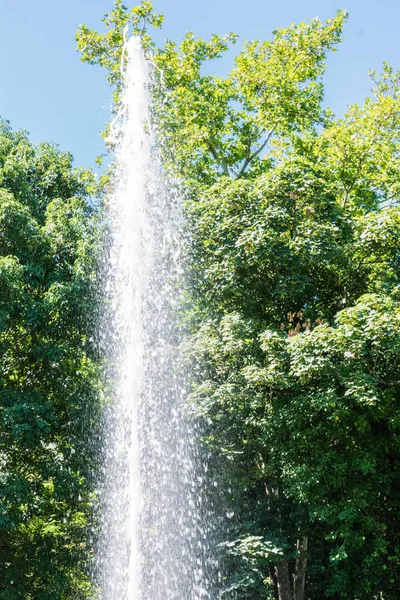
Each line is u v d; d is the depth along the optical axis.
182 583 16.03
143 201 16.12
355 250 15.26
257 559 14.95
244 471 16.61
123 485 16.44
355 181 19.17
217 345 14.68
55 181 18.42
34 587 15.64
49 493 16.45
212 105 22.30
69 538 16.61
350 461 13.97
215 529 16.38
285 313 15.93
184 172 20.08
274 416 14.12
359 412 13.72
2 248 15.88
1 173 16.84
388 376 13.45
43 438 15.93
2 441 15.10
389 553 15.13
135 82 16.30
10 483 14.13
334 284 16.06
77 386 16.41
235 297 16.00
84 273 16.11
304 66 22.50
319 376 13.51
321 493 13.86
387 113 19.61
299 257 14.87
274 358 13.59
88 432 16.47
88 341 16.81
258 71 22.11
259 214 15.09
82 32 21.78
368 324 12.34
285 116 22.08
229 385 14.23
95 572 16.31
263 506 17.05
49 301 15.41
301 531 16.23
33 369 16.52
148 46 22.11
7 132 19.30
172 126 20.08
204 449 16.64
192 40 22.66
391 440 14.01
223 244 15.52
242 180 15.88
